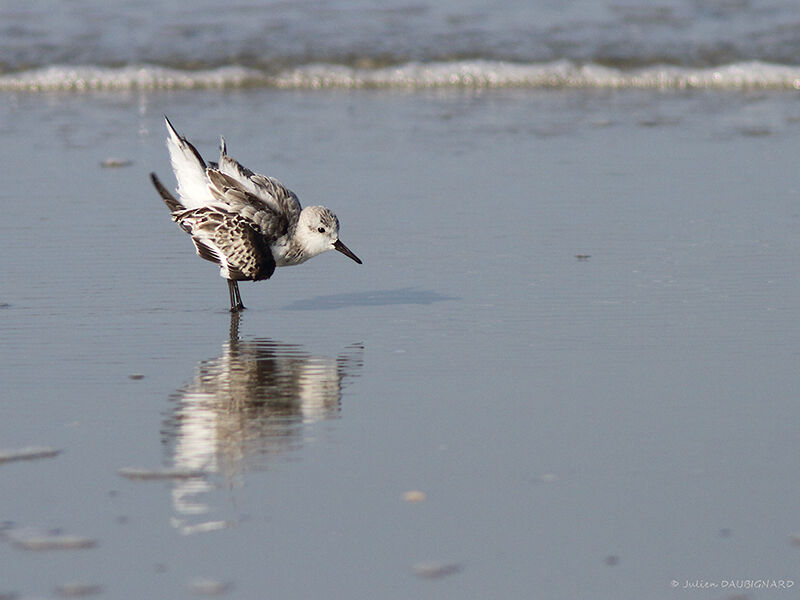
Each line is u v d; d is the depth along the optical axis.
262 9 34.38
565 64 30.72
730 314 13.45
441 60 30.97
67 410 10.55
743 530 8.16
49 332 13.01
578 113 26.38
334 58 30.92
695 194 19.23
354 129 24.66
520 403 10.70
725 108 26.78
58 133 24.20
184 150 14.27
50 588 7.32
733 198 18.97
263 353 12.38
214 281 15.34
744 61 30.72
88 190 19.75
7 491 8.73
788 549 7.91
